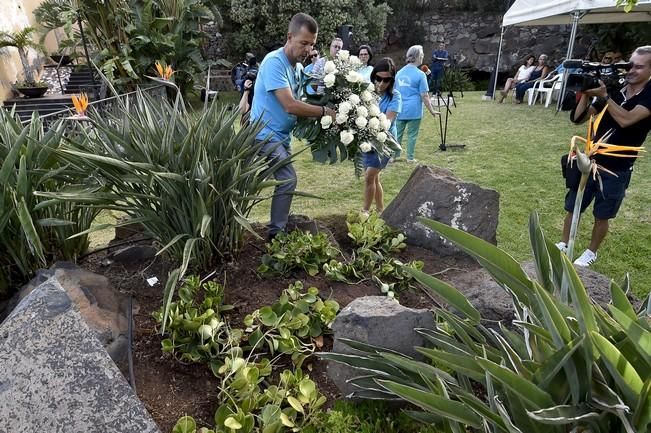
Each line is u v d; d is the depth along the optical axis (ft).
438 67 42.11
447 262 9.92
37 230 7.65
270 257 8.38
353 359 5.38
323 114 9.05
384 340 5.91
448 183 10.49
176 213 7.38
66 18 34.55
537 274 5.13
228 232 8.31
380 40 60.23
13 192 6.70
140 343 6.48
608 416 3.60
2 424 3.68
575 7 29.32
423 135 27.55
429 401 4.10
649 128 10.07
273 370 6.34
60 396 3.88
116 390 4.03
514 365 4.35
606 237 12.98
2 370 3.92
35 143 7.03
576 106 10.87
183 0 38.86
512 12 35.12
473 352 5.09
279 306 7.02
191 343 6.26
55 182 7.79
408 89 19.92
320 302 7.15
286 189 9.30
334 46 18.43
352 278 8.65
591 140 4.69
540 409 3.65
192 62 40.47
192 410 5.60
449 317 5.62
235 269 8.33
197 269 8.06
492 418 3.88
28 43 36.09
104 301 6.63
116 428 3.87
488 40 59.93
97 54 37.11
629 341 3.75
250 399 5.35
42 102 34.14
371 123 9.06
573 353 3.58
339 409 5.82
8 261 7.75
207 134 7.66
